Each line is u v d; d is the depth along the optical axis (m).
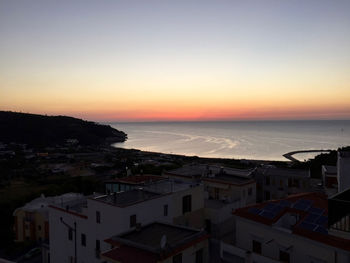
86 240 26.97
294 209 23.59
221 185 37.66
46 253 34.34
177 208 29.05
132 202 25.64
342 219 15.55
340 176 30.42
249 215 23.98
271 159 158.50
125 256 16.59
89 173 111.56
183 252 17.42
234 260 21.31
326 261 18.77
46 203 50.84
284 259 21.22
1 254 41.38
